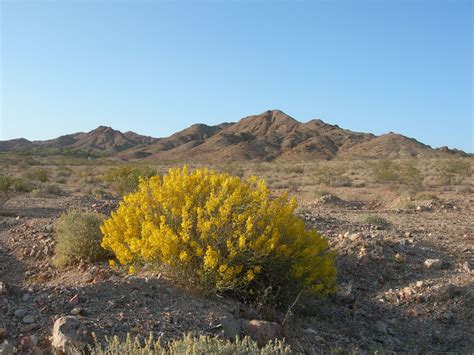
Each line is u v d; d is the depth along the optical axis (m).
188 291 5.59
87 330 4.38
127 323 4.71
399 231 11.08
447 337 5.86
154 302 5.23
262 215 5.94
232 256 5.52
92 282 6.12
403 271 7.77
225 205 5.68
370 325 6.15
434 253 8.70
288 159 131.12
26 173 30.75
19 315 4.75
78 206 14.62
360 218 12.91
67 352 4.07
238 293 5.78
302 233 6.16
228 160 136.88
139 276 5.95
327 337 5.48
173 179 6.39
